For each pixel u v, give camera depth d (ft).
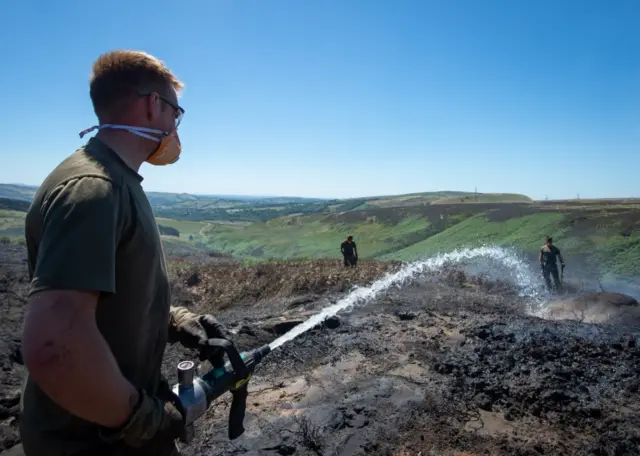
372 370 15.94
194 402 4.71
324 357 17.58
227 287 40.73
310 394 14.11
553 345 17.43
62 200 3.79
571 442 11.13
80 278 3.53
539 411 12.66
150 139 4.89
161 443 4.28
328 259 68.33
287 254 186.91
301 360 17.44
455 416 12.42
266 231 256.32
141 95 4.73
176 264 57.36
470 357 16.39
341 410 12.59
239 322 23.71
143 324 4.47
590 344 17.53
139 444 4.07
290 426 11.82
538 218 104.17
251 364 5.62
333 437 11.28
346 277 43.39
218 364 5.32
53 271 3.50
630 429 11.52
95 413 3.59
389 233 172.04
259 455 10.54
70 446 4.27
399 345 18.51
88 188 3.88
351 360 17.08
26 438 4.43
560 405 12.94
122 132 4.71
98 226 3.75
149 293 4.49
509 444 10.93
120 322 4.25
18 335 20.52
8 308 26.30
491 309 27.94
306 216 282.56
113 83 4.64
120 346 4.30
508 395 13.50
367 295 33.53
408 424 11.89
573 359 16.26
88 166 4.13
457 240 114.21
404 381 14.78
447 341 18.84
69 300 3.48
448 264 57.93
